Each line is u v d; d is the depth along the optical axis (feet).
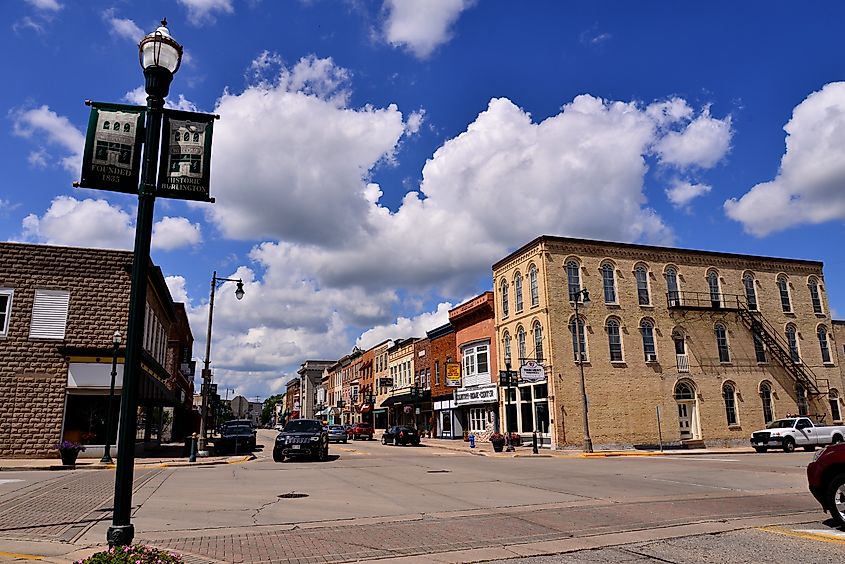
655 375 113.50
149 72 24.90
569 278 112.06
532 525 32.96
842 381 133.90
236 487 50.88
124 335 80.79
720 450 106.93
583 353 110.01
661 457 92.84
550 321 108.68
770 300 127.13
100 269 82.07
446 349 152.76
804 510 37.09
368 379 225.56
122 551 17.83
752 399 119.85
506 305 125.49
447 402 147.74
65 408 77.97
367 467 72.43
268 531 31.50
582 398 107.34
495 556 25.59
